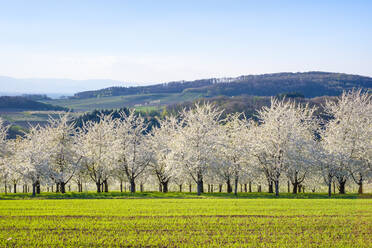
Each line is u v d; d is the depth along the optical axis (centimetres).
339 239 2141
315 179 5297
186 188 7125
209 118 5609
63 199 4109
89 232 2280
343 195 4766
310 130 5756
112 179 5972
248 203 3531
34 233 2245
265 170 5134
